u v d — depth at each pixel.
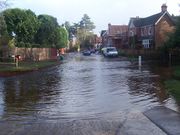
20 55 54.34
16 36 63.34
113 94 21.02
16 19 63.09
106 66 47.12
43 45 65.56
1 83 27.30
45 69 42.31
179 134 11.34
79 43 153.12
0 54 47.56
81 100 18.84
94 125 12.97
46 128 12.58
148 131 11.88
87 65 50.06
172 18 75.50
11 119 14.24
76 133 11.82
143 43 82.19
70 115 15.02
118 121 13.57
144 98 19.36
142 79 29.52
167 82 26.42
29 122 13.64
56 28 73.56
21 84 26.58
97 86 24.94
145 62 54.78
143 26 83.06
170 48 50.66
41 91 22.53
